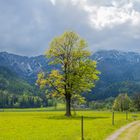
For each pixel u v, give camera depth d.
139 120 81.75
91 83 100.88
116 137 39.81
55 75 100.38
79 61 100.56
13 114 134.00
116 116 109.44
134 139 37.81
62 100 107.50
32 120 85.69
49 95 102.38
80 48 100.94
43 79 100.69
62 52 100.94
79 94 102.81
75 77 99.00
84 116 109.25
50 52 101.12
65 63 100.56
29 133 49.06
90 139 37.34
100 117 101.62
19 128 59.06
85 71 99.44
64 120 84.44
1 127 61.56
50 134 46.34
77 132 46.38
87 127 56.44
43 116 110.00
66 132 48.97
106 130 48.97
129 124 64.31
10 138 42.12
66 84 100.06
